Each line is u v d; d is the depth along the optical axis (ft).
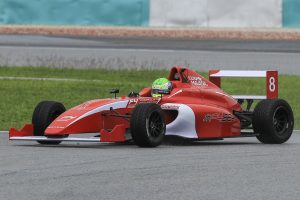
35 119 141.79
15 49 354.74
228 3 439.63
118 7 442.50
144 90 148.15
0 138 156.15
